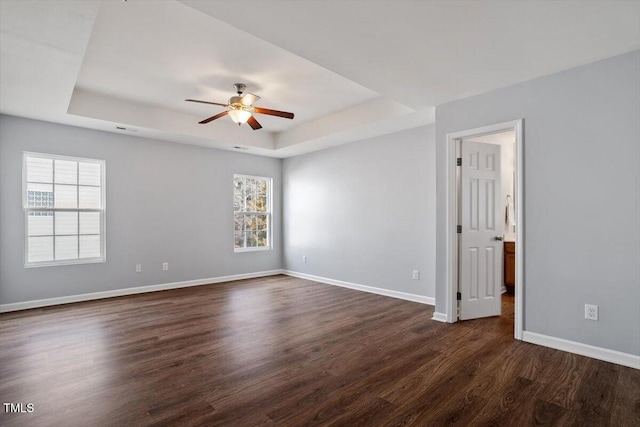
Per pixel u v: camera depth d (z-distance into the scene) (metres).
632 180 2.53
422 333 3.32
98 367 2.55
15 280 4.12
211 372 2.48
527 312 3.07
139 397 2.13
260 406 2.04
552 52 2.58
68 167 4.53
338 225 5.68
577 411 1.98
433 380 2.36
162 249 5.31
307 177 6.27
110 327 3.49
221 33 2.70
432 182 4.42
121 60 3.18
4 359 2.69
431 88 3.28
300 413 1.97
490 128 3.32
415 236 4.61
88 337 3.19
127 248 4.97
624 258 2.57
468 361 2.66
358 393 2.19
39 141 4.25
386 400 2.11
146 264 5.15
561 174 2.88
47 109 3.82
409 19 2.17
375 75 3.01
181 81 3.69
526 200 3.07
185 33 2.70
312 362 2.65
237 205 6.32
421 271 4.54
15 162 4.11
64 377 2.39
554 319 2.92
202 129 5.12
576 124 2.80
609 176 2.63
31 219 4.27
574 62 2.74
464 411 1.99
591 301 2.71
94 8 2.02
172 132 4.81
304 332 3.35
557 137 2.90
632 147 2.54
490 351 2.86
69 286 4.50
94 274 4.69
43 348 2.92
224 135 5.37
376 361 2.67
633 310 2.53
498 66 2.82
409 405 2.05
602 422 1.88
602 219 2.66
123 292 4.93
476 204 3.80
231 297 4.83
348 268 5.51
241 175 6.27
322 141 5.41
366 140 5.24
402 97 3.52
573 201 2.81
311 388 2.25
